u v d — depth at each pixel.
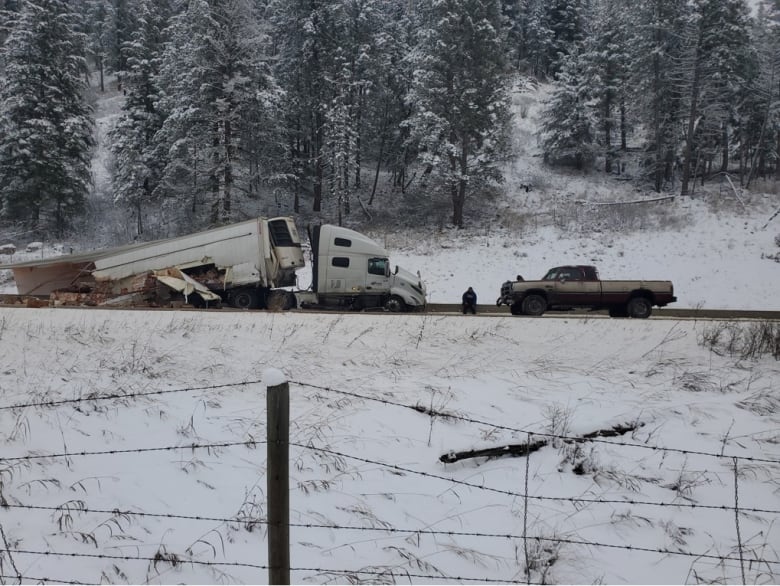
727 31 38.06
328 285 19.42
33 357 11.55
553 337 13.20
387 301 19.66
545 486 6.79
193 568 4.52
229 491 6.12
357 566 4.75
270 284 19.25
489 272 27.95
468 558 5.09
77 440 7.22
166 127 31.17
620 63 42.31
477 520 5.89
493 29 33.47
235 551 4.86
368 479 6.76
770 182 39.88
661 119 39.56
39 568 4.32
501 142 34.91
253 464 6.91
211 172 30.14
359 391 10.09
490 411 9.31
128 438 7.45
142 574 4.39
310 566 4.67
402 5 50.81
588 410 9.30
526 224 34.06
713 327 13.48
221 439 7.65
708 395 10.37
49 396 8.98
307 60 36.91
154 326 13.25
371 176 44.84
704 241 29.78
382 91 37.72
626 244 30.19
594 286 17.69
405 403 9.51
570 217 34.44
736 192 36.16
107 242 33.19
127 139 34.19
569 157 45.03
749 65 41.31
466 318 13.90
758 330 13.13
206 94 29.88
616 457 7.54
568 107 42.72
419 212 38.53
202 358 11.63
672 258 28.41
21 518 5.16
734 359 12.34
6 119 32.16
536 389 10.58
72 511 5.33
